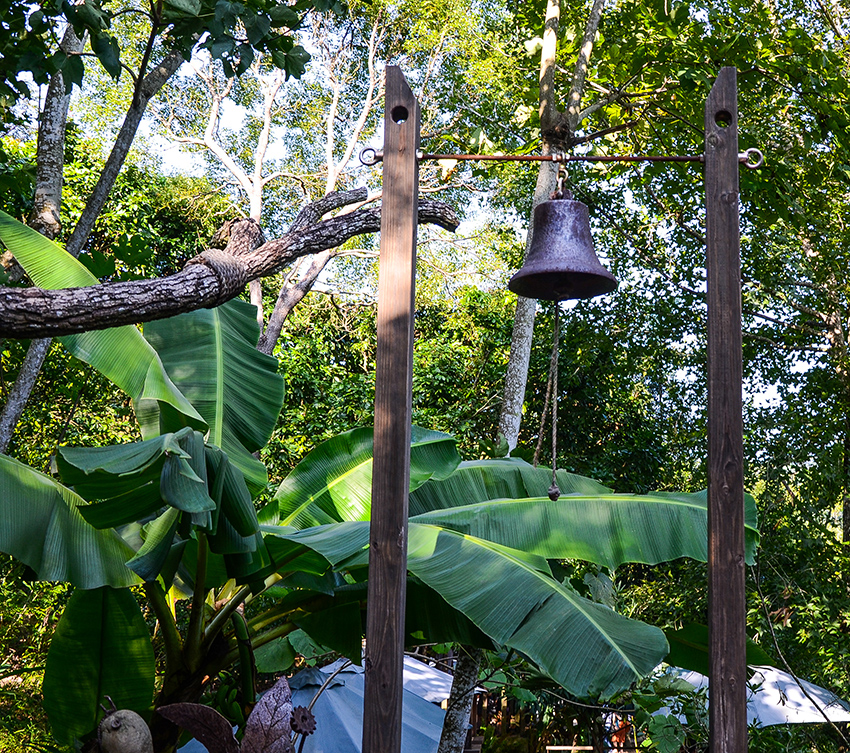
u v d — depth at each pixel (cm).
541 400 1656
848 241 1353
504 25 1286
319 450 636
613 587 713
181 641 555
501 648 616
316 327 1753
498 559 452
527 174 1398
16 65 616
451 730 688
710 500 331
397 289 349
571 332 1580
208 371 628
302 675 893
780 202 1042
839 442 1430
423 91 1608
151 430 580
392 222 355
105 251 1554
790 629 1158
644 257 1486
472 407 1644
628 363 1569
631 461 1669
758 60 912
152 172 1802
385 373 342
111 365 557
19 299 321
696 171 1195
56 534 489
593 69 1042
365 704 317
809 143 1000
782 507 1291
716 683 316
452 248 1834
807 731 1010
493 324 1709
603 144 1139
